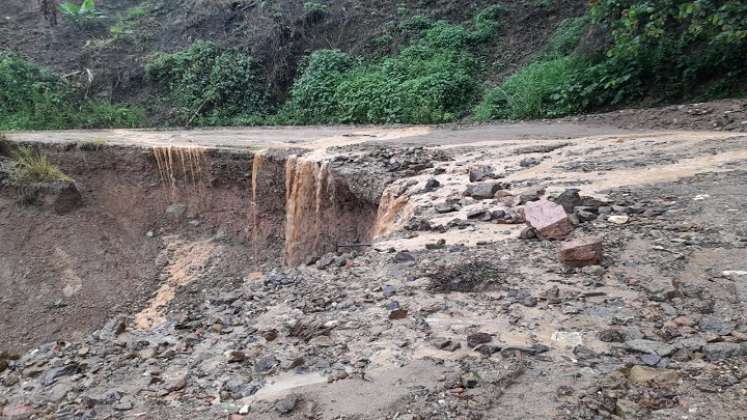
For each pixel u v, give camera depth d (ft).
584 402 8.85
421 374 10.19
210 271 41.27
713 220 16.48
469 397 9.30
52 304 38.52
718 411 8.32
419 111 54.75
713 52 39.78
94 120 68.90
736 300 11.80
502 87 53.11
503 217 19.20
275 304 15.11
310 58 71.41
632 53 42.32
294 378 10.80
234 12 82.74
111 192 46.93
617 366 9.82
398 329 12.22
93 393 11.27
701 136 28.86
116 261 42.88
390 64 62.80
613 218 17.69
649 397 8.85
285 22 77.25
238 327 13.93
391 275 15.57
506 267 14.98
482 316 12.39
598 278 13.71
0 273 40.16
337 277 16.39
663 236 15.87
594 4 47.24
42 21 88.17
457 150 32.68
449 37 64.08
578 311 12.11
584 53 48.73
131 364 12.58
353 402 9.61
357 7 76.38
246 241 42.88
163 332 14.52
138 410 10.41
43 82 72.90
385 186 29.12
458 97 56.29
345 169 32.27
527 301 12.76
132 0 98.17
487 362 10.32
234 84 71.51
